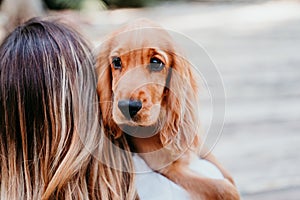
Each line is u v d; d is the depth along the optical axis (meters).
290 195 2.25
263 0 8.10
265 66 4.46
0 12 4.52
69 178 0.77
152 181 0.79
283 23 6.39
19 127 0.78
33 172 0.78
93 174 0.77
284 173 2.47
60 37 0.80
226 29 6.06
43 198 0.77
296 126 3.09
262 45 5.25
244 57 4.78
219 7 7.64
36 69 0.78
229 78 4.09
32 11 4.30
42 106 0.77
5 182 0.79
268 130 3.02
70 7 6.20
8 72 0.78
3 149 0.79
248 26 6.24
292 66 4.46
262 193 2.26
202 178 0.81
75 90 0.76
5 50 0.80
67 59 0.77
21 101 0.77
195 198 0.80
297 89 3.81
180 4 7.95
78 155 0.76
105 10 6.50
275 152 2.71
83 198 0.77
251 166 2.54
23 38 0.80
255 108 3.41
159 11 7.30
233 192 0.82
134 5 7.41
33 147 0.78
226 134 2.94
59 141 0.77
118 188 0.78
